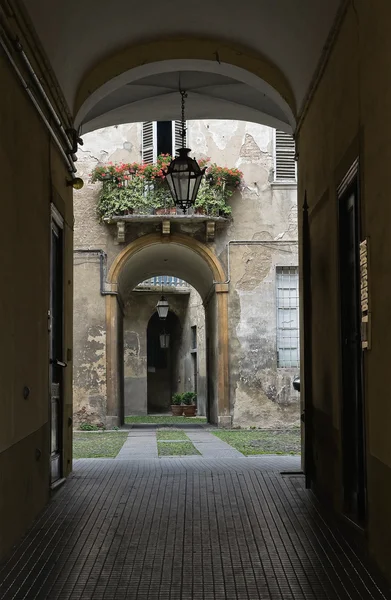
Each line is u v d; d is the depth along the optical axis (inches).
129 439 636.1
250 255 807.1
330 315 273.3
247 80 373.1
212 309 878.4
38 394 267.6
